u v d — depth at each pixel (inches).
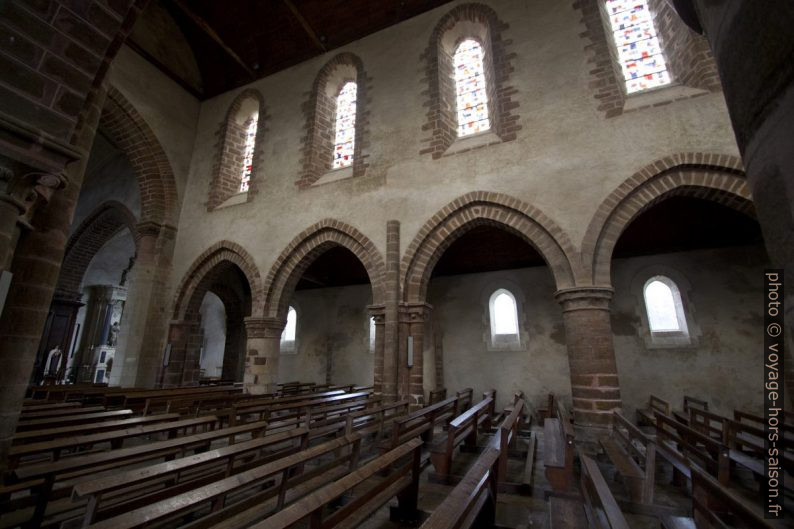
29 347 195.0
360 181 506.9
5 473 175.8
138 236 609.9
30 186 153.1
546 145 412.2
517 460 293.9
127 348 551.2
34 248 202.7
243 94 662.5
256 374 494.9
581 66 423.8
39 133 145.1
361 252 480.1
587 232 368.5
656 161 360.5
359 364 717.3
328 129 593.9
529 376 569.9
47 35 148.1
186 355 583.8
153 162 610.9
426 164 470.0
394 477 176.7
